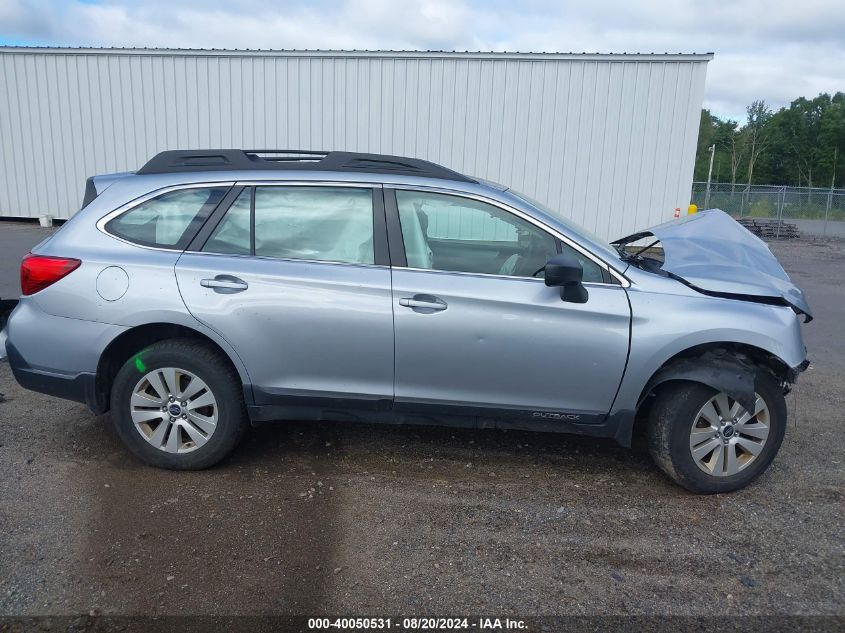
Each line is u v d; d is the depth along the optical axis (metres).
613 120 14.26
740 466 3.90
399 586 3.02
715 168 71.94
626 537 3.46
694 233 4.47
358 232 3.91
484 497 3.83
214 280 3.80
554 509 3.72
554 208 14.74
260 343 3.81
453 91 14.57
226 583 3.00
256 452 4.32
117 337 3.84
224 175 4.01
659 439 3.87
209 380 3.89
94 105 15.84
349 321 3.78
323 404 3.91
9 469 3.98
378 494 3.83
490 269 3.89
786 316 3.83
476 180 4.23
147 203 3.98
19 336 3.94
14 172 16.55
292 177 3.97
